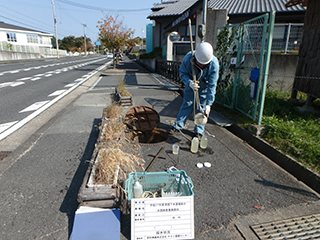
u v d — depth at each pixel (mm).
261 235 1873
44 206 2158
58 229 1888
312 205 2266
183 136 3975
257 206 2225
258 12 12383
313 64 4875
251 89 4023
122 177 2561
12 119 4906
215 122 4625
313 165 2766
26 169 2809
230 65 5098
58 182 2549
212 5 14734
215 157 3234
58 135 3910
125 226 1938
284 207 2225
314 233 1921
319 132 3467
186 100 3748
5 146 3564
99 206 1981
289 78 6961
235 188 2516
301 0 5488
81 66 22391
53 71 16031
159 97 7055
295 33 8125
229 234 1881
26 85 9477
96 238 1774
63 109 5629
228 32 5277
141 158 3129
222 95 5723
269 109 4699
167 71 12250
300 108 5012
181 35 17219
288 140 3342
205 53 2885
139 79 11945
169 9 19344
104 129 3471
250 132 3846
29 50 35281
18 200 2238
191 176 2729
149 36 24703
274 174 2824
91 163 2461
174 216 1811
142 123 4184
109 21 17719
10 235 1813
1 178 2605
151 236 1777
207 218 2049
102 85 9828
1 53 25797
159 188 2250
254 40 4164
